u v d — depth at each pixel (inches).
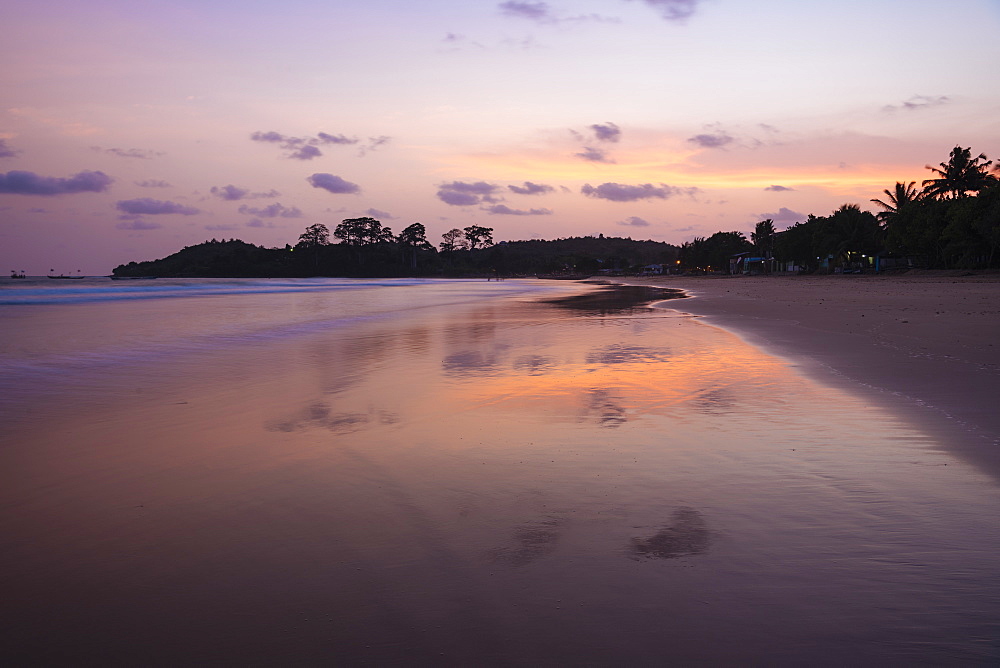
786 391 398.3
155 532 191.6
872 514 196.9
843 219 3782.0
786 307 1219.2
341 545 181.0
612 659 126.3
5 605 150.7
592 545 178.4
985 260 2679.6
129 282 5236.2
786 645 130.0
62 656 131.2
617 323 957.8
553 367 517.3
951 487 219.6
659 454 267.3
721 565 164.7
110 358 573.6
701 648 129.5
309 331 837.2
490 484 232.2
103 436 304.0
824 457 258.1
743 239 6131.9
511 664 125.1
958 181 3176.7
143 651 132.5
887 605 144.2
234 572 165.5
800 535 182.4
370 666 125.5
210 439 298.7
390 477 241.6
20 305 1550.2
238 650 131.9
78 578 163.5
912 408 338.6
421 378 467.2
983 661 124.1
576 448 278.5
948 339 609.9
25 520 201.5
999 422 304.5
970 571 159.5
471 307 1456.7
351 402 382.0
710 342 681.0
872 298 1409.9
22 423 329.4
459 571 164.1
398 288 3422.7
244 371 500.7
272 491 227.1
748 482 229.3
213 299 1914.4
